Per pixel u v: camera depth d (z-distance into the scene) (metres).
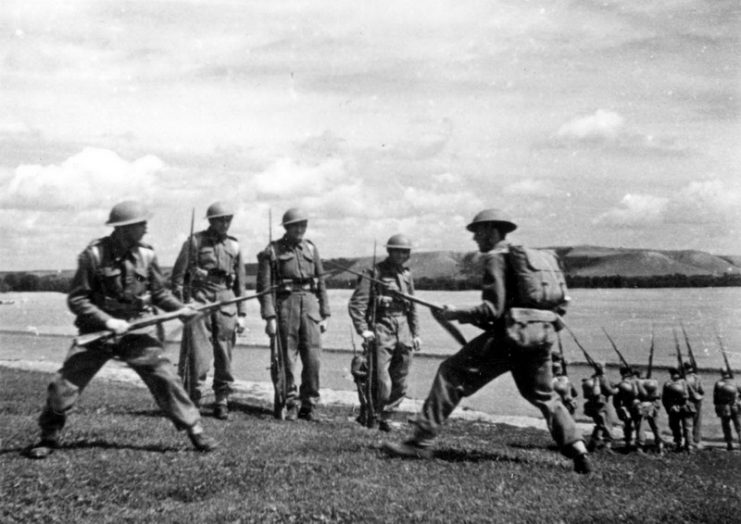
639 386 11.34
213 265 10.81
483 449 8.95
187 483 6.48
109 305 7.38
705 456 10.73
